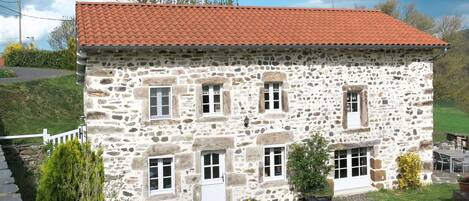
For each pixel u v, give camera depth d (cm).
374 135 1234
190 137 1054
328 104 1177
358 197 1192
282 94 1136
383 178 1251
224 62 1070
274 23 1252
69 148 760
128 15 1156
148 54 1009
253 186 1117
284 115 1133
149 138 1020
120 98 995
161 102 1045
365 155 1261
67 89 1891
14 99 1612
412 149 1281
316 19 1355
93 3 1202
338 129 1191
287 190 1151
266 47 1062
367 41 1179
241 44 1039
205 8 1308
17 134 1385
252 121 1104
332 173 1191
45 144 1228
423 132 1291
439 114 2947
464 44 3234
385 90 1238
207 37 1058
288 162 1144
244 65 1089
